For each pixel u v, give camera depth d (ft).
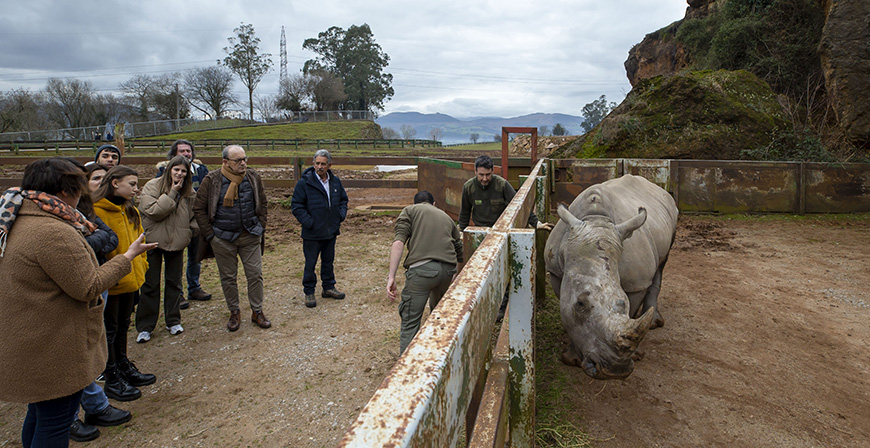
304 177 17.08
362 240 27.09
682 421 10.37
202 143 131.23
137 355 13.57
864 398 11.39
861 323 15.62
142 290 14.14
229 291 15.06
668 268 21.85
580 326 8.71
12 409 11.15
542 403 10.85
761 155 37.68
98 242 10.18
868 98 38.04
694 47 68.49
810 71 48.39
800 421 10.45
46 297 7.48
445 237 12.04
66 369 7.74
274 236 27.68
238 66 263.90
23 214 7.47
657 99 41.55
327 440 9.91
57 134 157.69
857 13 39.47
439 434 2.23
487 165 15.57
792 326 15.44
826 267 21.67
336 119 249.55
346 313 16.61
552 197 27.84
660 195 15.44
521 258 6.03
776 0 51.37
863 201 32.99
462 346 2.84
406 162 32.83
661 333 14.89
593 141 41.81
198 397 11.50
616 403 10.98
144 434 10.12
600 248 9.27
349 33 304.91
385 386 2.05
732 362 13.03
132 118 241.35
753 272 21.11
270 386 11.96
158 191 14.06
